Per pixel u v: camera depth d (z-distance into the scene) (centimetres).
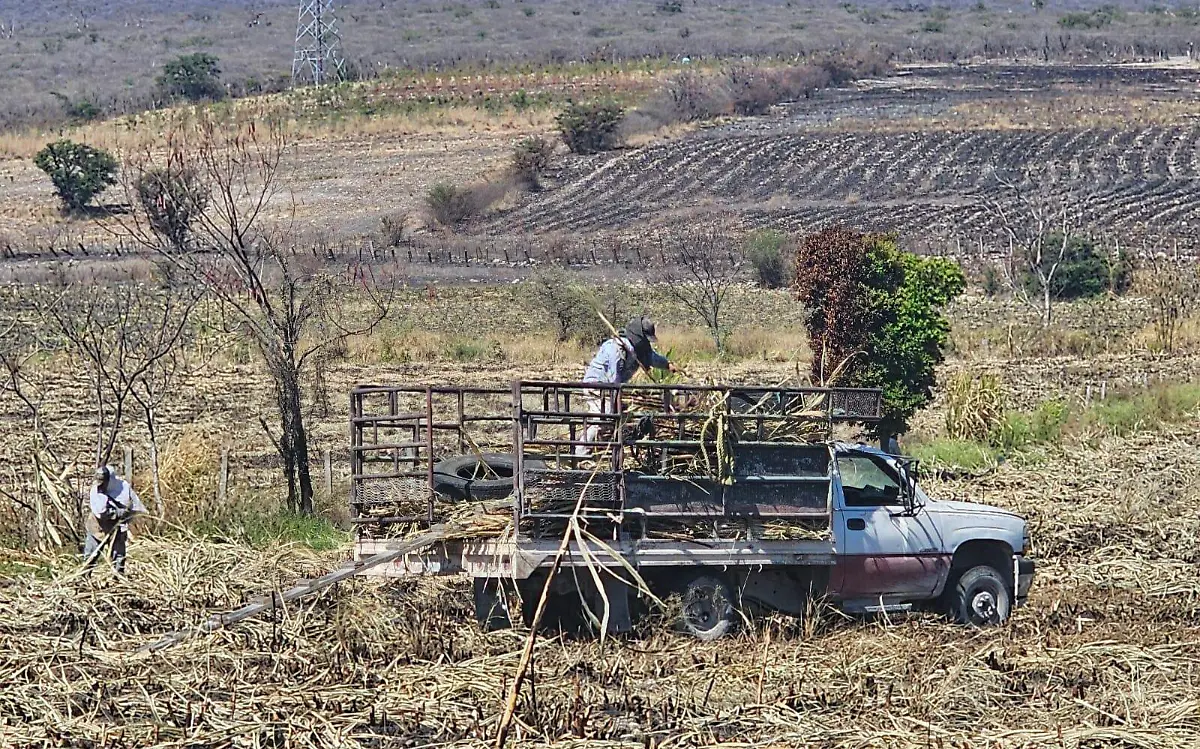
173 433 4291
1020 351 7069
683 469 2178
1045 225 11419
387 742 1677
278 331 3209
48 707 1777
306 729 1691
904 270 3644
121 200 14550
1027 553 2912
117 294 5341
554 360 7012
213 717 1741
